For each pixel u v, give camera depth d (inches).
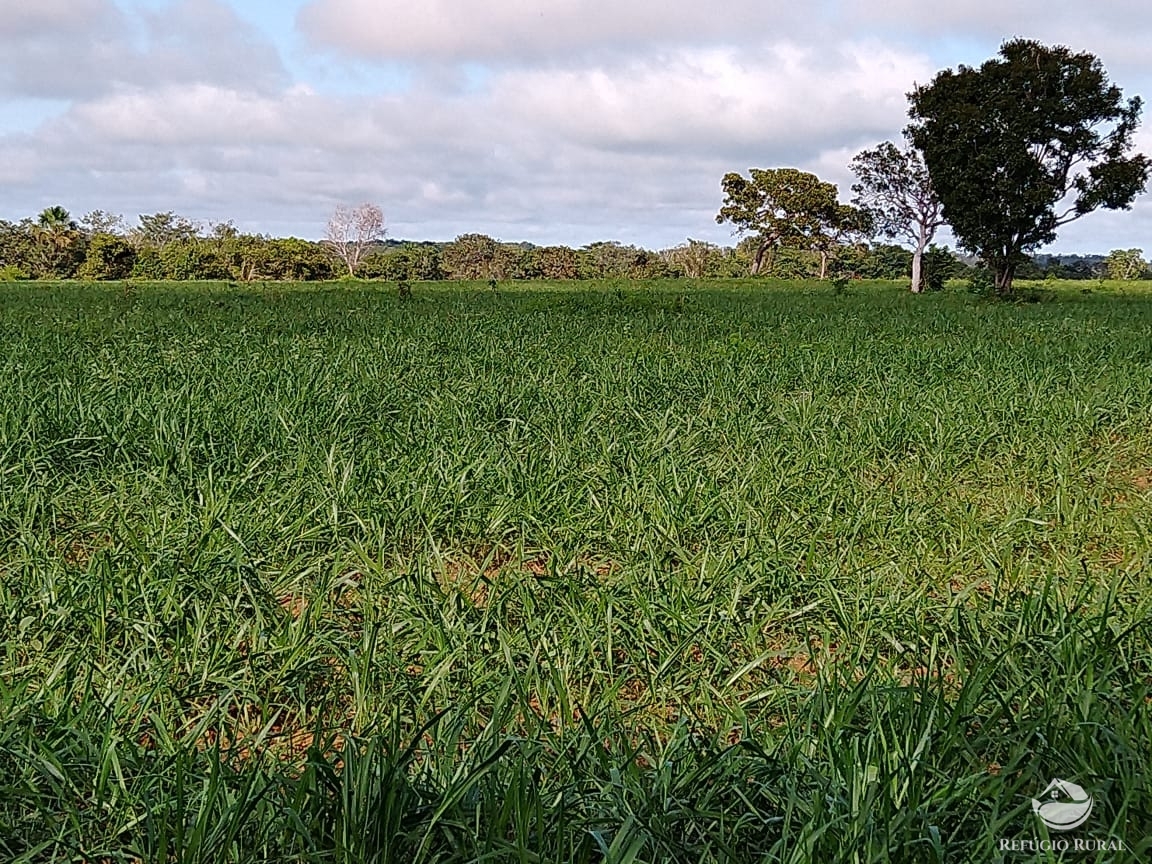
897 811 127.0
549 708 174.2
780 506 292.0
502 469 304.0
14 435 331.3
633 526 262.7
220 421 363.6
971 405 445.7
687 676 186.5
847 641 197.5
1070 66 1748.3
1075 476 334.6
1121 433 426.0
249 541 241.3
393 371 547.5
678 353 663.1
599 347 695.1
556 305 1179.3
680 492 286.5
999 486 336.5
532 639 191.6
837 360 606.5
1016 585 234.2
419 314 1034.1
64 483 298.8
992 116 1765.5
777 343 735.1
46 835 136.0
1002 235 1803.6
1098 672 171.9
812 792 135.3
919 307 1402.6
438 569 246.8
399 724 154.3
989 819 131.0
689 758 146.9
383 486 287.1
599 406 434.3
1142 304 1569.9
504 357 625.6
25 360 556.4
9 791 136.9
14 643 186.2
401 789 128.3
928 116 1861.5
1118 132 1761.8
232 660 184.2
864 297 1871.3
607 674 184.7
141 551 225.5
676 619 198.4
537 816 124.4
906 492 317.7
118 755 146.4
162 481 289.1
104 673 179.5
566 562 238.5
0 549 244.1
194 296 1395.2
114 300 1253.1
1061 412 429.1
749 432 383.6
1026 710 161.9
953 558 244.7
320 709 156.6
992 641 191.8
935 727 148.2
